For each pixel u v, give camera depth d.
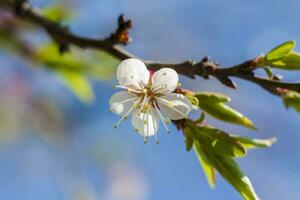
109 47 0.32
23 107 0.49
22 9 0.34
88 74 0.38
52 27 0.34
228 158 0.29
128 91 0.29
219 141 0.29
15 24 0.39
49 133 0.48
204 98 0.29
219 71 0.29
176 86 0.29
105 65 0.38
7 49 0.39
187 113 0.29
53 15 0.38
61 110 0.49
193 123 0.29
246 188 0.29
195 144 0.30
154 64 0.29
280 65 0.29
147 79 0.29
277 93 0.29
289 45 0.29
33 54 0.39
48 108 0.49
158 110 0.29
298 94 0.29
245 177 0.29
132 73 0.29
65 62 0.38
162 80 0.29
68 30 0.33
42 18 0.34
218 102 0.29
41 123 0.48
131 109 0.29
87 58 0.38
